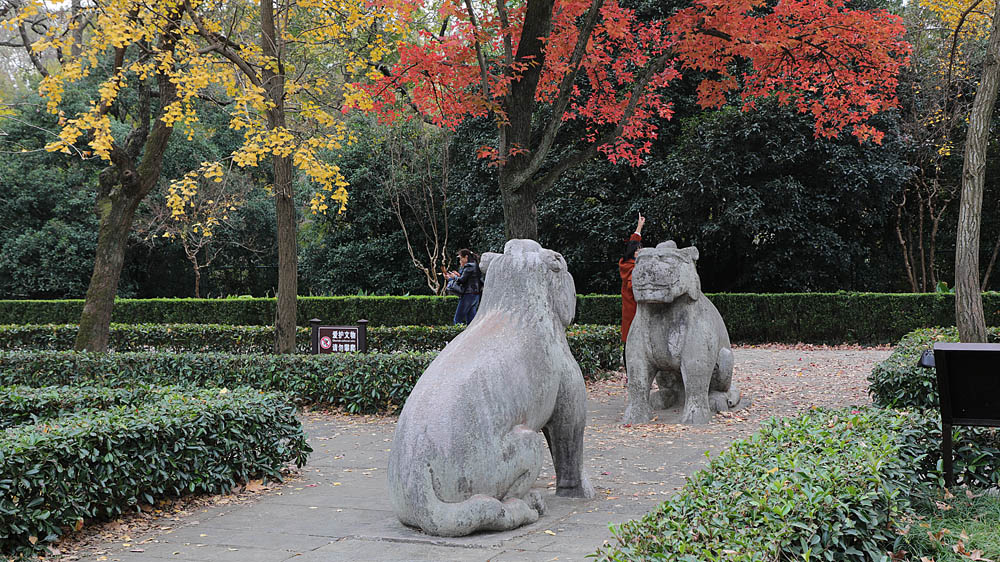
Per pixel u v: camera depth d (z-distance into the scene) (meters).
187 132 10.71
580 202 19.62
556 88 11.01
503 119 9.23
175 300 19.98
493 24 9.50
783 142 17.48
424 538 4.20
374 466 6.63
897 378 7.21
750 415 8.81
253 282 29.98
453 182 23.98
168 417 5.34
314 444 7.62
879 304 17.42
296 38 10.99
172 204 9.50
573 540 4.16
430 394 4.40
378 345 13.65
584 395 5.16
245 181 27.08
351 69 11.19
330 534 4.47
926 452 4.87
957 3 15.56
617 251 20.30
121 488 4.91
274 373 9.73
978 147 7.06
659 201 17.89
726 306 18.17
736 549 2.95
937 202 22.47
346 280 26.59
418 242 26.19
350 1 10.04
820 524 3.37
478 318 4.97
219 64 10.74
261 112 10.55
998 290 22.67
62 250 24.91
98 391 6.76
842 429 4.82
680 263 8.23
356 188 25.02
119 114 26.34
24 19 8.96
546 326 4.92
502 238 20.80
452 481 4.22
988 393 4.64
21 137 25.08
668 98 17.70
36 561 4.18
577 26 10.39
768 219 17.66
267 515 5.02
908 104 20.00
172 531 4.71
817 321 17.77
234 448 5.73
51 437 4.63
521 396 4.58
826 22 9.34
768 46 9.36
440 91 10.16
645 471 6.21
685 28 9.76
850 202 18.50
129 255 27.30
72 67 8.72
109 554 4.27
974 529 4.01
